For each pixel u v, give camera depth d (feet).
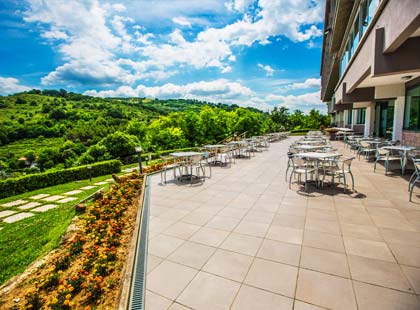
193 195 16.98
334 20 37.40
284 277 7.35
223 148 29.96
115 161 43.06
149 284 7.34
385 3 14.92
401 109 26.55
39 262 10.52
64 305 6.68
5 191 28.12
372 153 31.91
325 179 19.81
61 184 34.47
